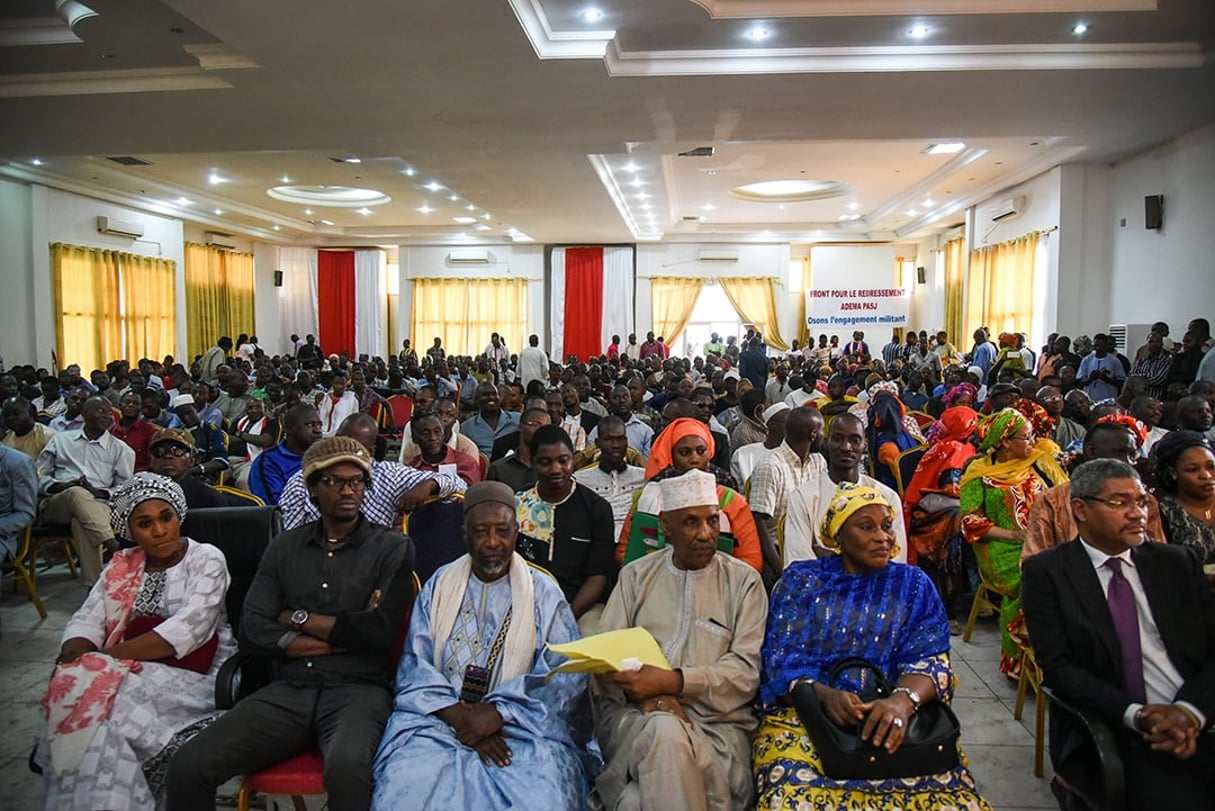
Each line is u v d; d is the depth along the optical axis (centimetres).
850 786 207
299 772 226
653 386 1005
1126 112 839
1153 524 273
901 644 234
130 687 238
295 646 240
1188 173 952
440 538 333
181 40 674
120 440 546
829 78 711
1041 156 1119
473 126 868
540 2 600
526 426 409
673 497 248
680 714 223
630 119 842
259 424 681
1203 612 220
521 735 225
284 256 2028
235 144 955
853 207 1658
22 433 552
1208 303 924
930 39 671
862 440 325
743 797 222
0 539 420
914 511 446
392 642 248
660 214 1605
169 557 265
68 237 1336
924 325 1911
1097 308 1145
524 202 1391
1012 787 282
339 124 863
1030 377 799
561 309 2025
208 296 1775
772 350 1986
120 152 996
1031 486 362
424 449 443
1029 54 688
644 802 206
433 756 217
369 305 2056
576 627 257
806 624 239
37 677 371
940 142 1067
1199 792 201
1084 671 220
